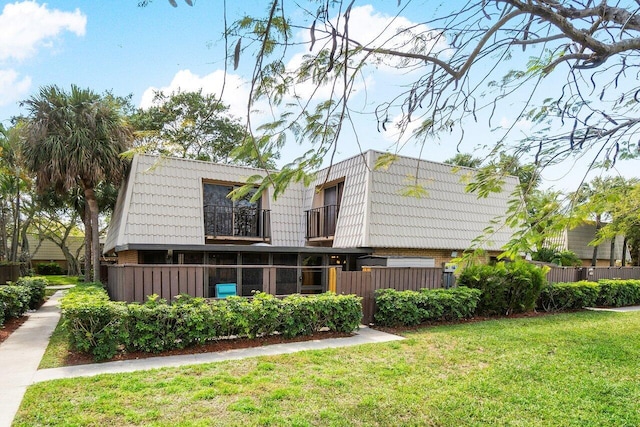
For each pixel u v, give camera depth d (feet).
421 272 33.76
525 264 36.35
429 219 42.06
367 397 14.73
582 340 24.97
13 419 12.42
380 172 40.27
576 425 13.01
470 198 45.96
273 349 21.95
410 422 12.94
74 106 41.81
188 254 37.86
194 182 41.93
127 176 42.88
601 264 81.00
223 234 44.14
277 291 38.88
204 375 16.93
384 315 29.45
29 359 19.56
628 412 14.01
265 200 47.26
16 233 66.95
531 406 14.38
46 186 43.04
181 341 21.77
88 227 59.93
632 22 7.21
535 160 10.37
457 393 15.39
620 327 29.96
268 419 12.64
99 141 41.93
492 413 13.74
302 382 16.16
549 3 7.83
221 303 23.76
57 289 62.75
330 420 12.87
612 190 9.56
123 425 12.10
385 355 20.76
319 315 25.96
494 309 35.17
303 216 48.91
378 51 8.35
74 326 19.63
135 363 18.98
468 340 24.53
